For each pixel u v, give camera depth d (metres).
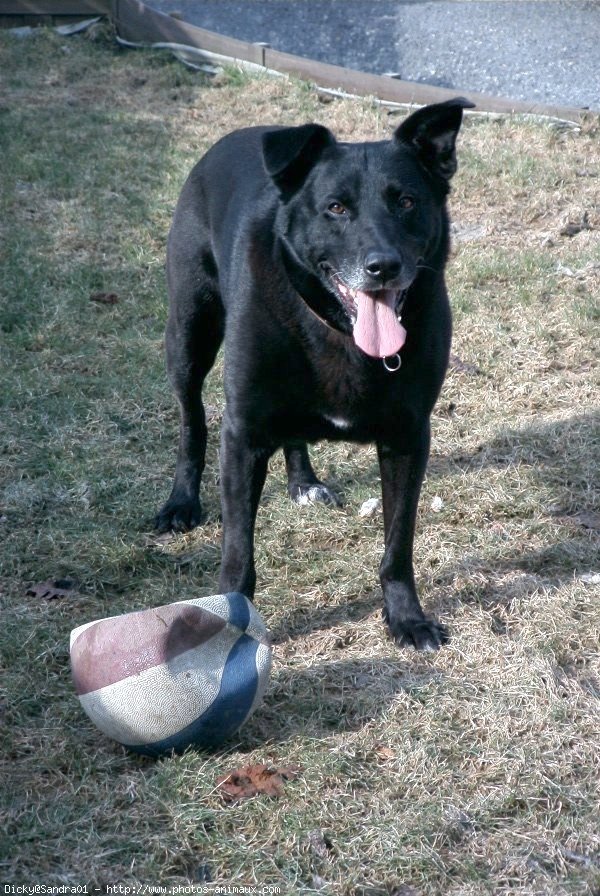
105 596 3.68
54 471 4.39
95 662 2.73
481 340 5.48
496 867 2.51
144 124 8.52
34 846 2.52
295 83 9.31
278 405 3.28
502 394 5.08
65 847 2.52
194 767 2.75
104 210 7.00
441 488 4.27
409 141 3.28
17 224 6.77
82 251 6.51
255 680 2.78
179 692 2.70
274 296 3.22
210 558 3.90
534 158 7.84
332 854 2.54
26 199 7.12
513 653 3.29
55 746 2.88
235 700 2.75
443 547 3.89
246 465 3.38
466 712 3.02
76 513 4.14
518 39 11.30
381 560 3.68
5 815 2.62
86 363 5.32
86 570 3.77
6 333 5.59
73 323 5.68
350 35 11.35
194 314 4.10
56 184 7.36
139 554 3.86
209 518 4.20
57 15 10.45
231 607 2.81
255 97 9.10
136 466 4.48
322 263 3.15
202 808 2.62
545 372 5.27
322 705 3.05
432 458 4.56
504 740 2.90
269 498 4.31
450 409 4.96
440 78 10.13
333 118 8.70
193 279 4.06
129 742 2.76
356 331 3.01
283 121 8.64
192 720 2.73
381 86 9.10
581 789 2.75
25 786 2.73
